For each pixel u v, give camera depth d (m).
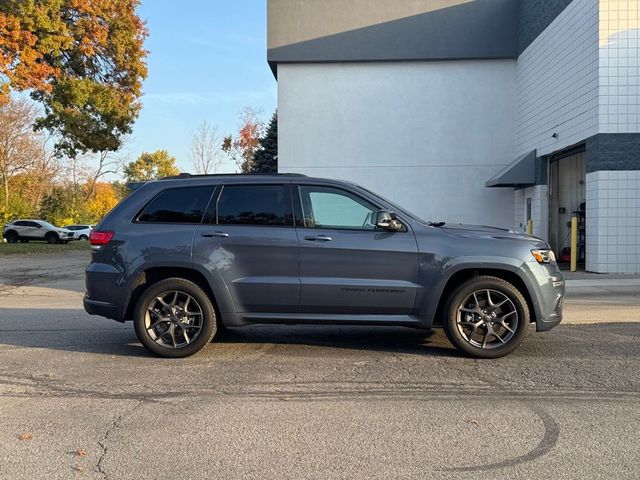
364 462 3.93
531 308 6.49
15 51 22.11
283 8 22.06
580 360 6.42
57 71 24.91
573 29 16.42
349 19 22.08
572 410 4.87
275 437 4.36
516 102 21.98
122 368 6.25
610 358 6.49
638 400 5.11
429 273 6.36
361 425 4.58
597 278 13.97
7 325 8.83
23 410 4.97
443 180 22.39
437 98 22.31
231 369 6.17
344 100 22.42
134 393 5.41
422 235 6.45
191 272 6.68
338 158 22.47
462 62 22.28
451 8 21.95
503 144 22.25
